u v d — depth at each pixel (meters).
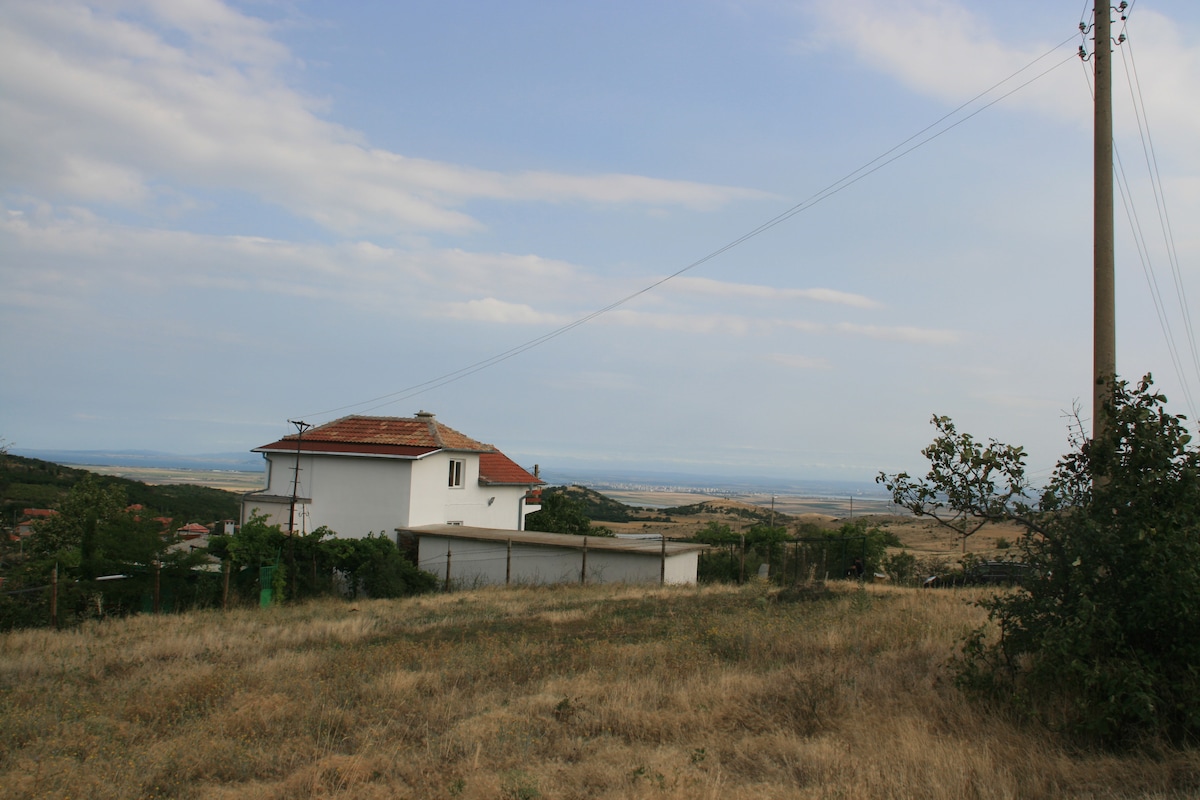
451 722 8.38
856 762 6.62
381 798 6.30
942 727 7.55
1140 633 7.26
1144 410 7.57
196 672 10.73
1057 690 7.61
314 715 8.47
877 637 11.36
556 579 26.72
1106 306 10.10
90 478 36.22
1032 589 7.93
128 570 19.59
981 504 8.17
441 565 28.69
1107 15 10.57
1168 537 6.91
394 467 30.16
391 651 11.96
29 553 29.78
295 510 30.67
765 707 8.44
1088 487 8.06
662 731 7.83
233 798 6.39
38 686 10.12
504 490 36.81
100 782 6.49
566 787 6.38
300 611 19.31
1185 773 6.12
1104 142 10.44
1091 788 6.03
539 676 10.31
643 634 13.62
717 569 29.73
